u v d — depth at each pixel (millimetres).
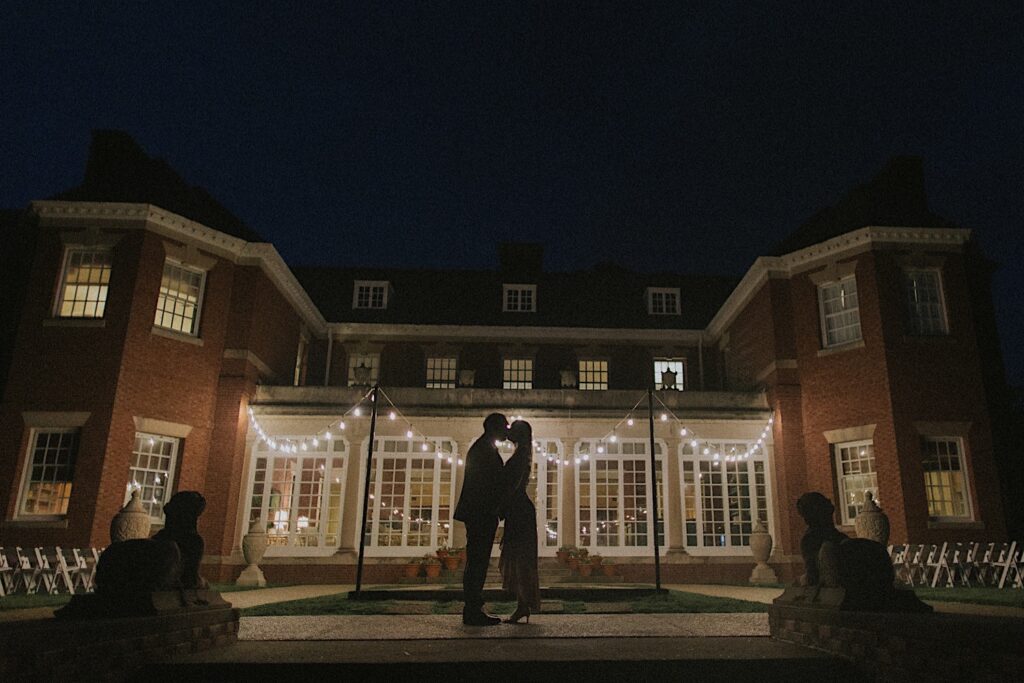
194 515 5789
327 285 28234
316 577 17984
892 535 16844
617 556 18484
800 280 20203
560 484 19062
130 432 16797
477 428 19469
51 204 17875
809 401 19234
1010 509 17062
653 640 5809
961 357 18016
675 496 19125
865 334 18406
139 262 17734
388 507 19094
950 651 4043
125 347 17031
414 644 5520
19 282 17906
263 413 19109
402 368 26125
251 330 19344
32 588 12516
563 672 4586
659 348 26844
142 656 4539
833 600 5305
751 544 17859
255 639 5926
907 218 19625
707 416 19656
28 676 3596
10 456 16188
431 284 28750
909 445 17219
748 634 6242
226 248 19672
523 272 29531
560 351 26688
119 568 4867
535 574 7004
